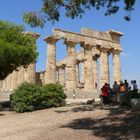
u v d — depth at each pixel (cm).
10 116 2791
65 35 5716
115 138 1617
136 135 1612
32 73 5459
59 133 1853
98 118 2189
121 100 2788
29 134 1936
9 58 3275
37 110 3028
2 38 3319
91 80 6000
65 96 3281
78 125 2036
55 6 2664
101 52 6275
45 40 5656
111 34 6481
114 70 6456
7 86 5972
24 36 3497
